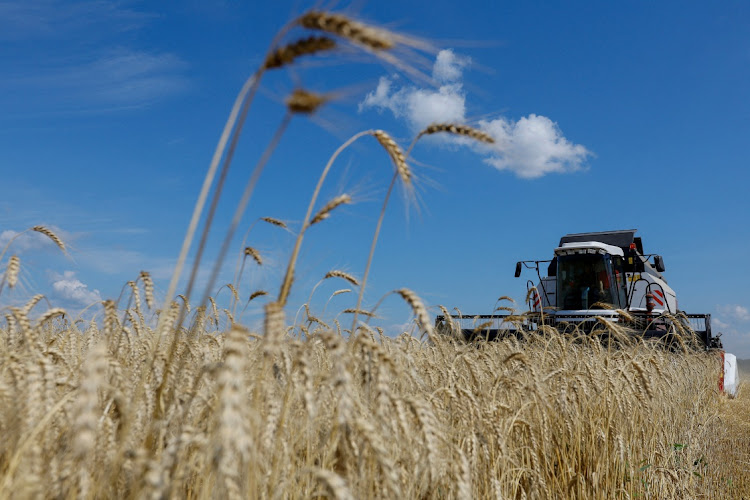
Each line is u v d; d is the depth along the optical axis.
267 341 2.11
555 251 17.30
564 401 5.18
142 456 1.93
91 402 1.55
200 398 2.51
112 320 2.88
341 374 2.14
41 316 2.99
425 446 2.66
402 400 2.77
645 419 6.37
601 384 5.89
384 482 2.59
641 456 5.81
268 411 2.51
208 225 2.07
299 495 2.59
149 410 2.58
